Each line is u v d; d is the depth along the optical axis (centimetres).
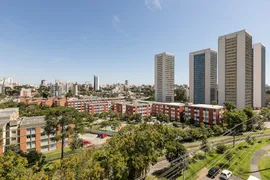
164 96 11825
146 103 9294
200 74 10412
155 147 2453
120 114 8256
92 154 2050
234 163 2800
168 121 7156
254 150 3344
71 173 1620
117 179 1881
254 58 9681
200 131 4462
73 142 3647
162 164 3084
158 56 12169
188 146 3900
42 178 1554
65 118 3584
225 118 5609
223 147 3328
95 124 7262
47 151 4109
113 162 1839
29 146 3938
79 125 3959
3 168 1577
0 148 3297
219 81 8650
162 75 11900
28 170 1642
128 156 2016
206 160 2967
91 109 9406
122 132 2897
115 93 18988
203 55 10250
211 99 10044
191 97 10906
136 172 2188
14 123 3859
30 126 3944
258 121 5206
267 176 2359
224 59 8462
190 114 7044
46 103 10256
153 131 2555
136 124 7069
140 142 2203
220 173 2512
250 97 8481
